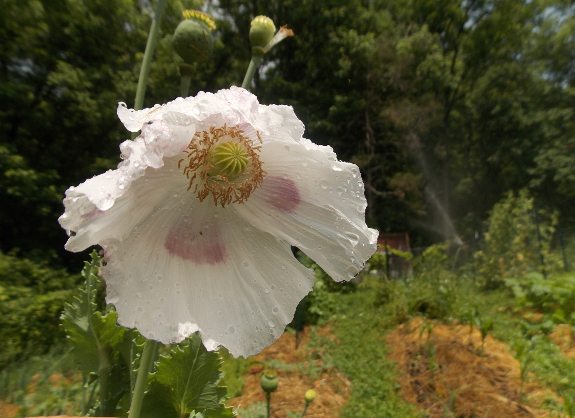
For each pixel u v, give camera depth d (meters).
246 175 1.54
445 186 26.58
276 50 23.20
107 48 14.49
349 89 23.62
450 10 25.61
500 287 10.06
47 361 6.29
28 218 12.98
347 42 21.84
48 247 13.20
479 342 6.54
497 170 26.73
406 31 26.11
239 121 1.40
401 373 6.03
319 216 1.62
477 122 27.06
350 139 24.33
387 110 22.86
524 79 25.30
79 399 5.22
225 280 1.51
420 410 5.19
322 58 22.61
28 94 13.49
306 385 6.12
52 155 14.87
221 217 1.55
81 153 15.41
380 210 24.98
